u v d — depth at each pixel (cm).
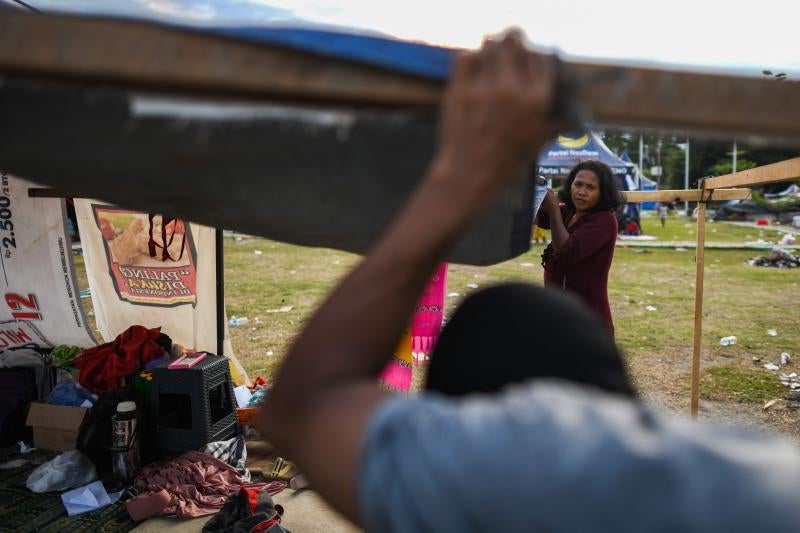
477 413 61
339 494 64
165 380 440
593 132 89
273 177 108
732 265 1504
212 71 76
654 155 5175
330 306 69
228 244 1738
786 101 86
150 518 378
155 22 75
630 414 60
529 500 55
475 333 80
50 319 548
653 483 53
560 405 60
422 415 63
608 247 386
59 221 531
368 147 97
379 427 62
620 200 393
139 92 83
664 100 84
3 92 85
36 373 506
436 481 58
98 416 428
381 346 68
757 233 2367
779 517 51
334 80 79
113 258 566
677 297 1105
